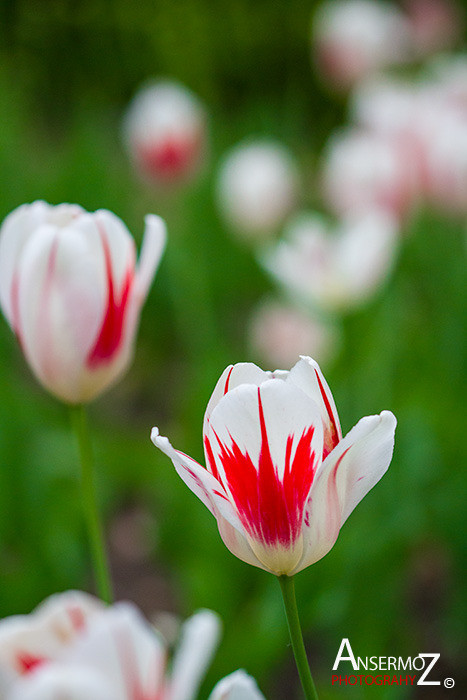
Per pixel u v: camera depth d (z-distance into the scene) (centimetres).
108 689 65
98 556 89
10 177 250
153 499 180
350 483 81
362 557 115
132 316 91
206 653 75
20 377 228
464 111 154
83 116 326
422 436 124
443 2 353
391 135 154
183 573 131
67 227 89
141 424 212
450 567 142
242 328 245
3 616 117
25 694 64
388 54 254
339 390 132
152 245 91
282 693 125
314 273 136
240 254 245
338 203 164
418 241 200
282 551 80
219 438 80
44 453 145
